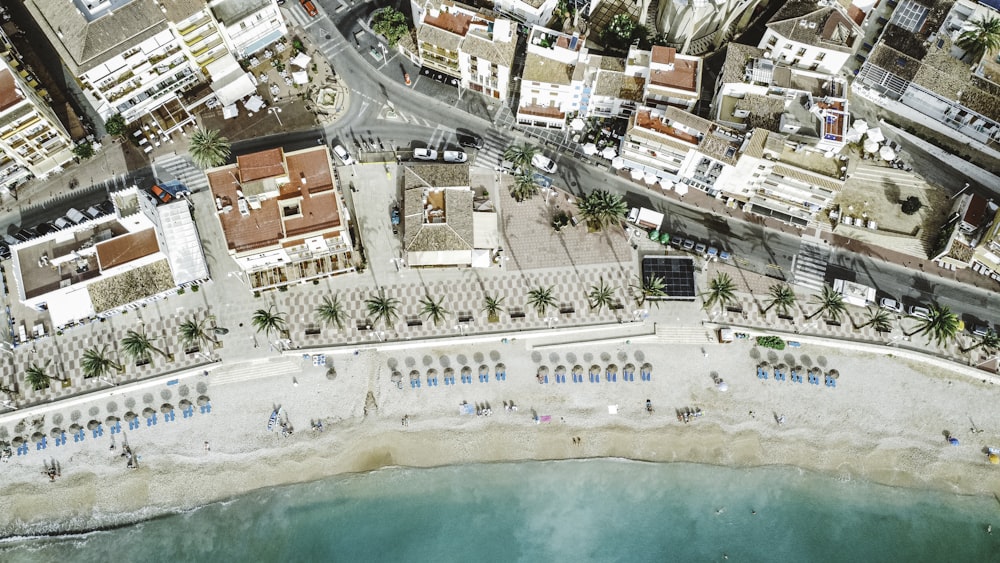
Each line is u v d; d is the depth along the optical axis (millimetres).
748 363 133875
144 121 141125
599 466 131250
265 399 130750
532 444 131250
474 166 141375
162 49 130375
